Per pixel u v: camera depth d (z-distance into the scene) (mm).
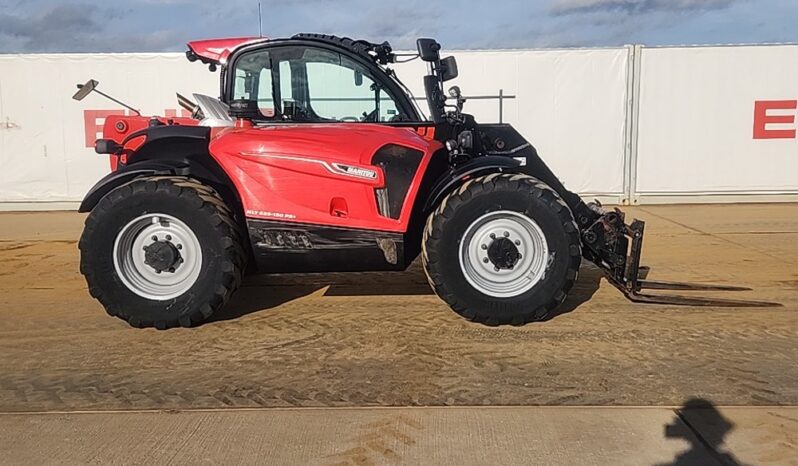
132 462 2658
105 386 3402
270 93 4527
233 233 4184
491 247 4230
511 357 3756
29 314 4656
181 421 3004
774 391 3275
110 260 4176
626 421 2969
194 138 4402
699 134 10109
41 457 2701
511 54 10000
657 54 9953
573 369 3574
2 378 3520
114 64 9992
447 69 4770
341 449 2746
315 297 5035
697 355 3766
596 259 4684
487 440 2811
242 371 3590
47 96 10000
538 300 4199
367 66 4480
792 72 9930
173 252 4195
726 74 9961
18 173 10125
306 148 4141
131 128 5664
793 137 10070
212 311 4215
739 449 2723
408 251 4332
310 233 4195
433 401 3195
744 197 10219
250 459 2674
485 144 4914
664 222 8539
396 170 4172
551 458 2664
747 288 5180
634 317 4469
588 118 10125
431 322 4398
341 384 3404
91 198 4359
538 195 4152
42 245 7430
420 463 2635
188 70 10000
